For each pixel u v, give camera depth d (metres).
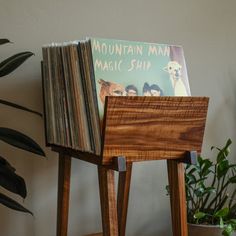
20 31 1.16
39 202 1.21
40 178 1.21
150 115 0.82
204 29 1.51
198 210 1.33
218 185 1.45
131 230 1.38
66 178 1.09
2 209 1.16
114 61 0.87
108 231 0.80
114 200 0.81
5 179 0.94
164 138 0.86
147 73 0.91
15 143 0.96
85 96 0.85
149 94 0.89
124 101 0.77
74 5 1.24
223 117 1.58
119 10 1.32
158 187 1.43
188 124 0.88
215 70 1.55
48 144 1.10
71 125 0.91
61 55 0.93
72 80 0.88
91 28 1.27
